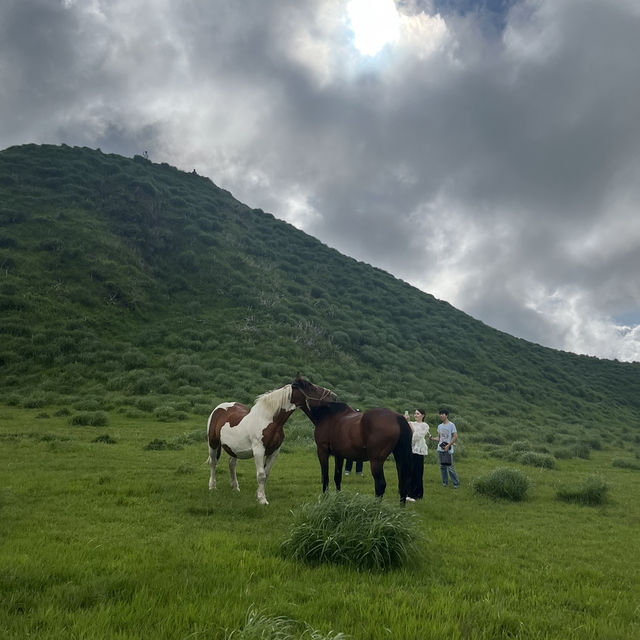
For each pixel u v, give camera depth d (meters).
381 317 67.19
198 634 3.32
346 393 37.28
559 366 75.12
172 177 92.56
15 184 68.62
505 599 4.50
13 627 3.29
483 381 55.12
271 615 3.62
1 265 46.84
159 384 32.22
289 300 59.66
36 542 5.47
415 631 3.57
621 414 56.88
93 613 3.55
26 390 29.77
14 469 10.95
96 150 88.50
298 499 9.03
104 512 7.26
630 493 12.73
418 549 5.42
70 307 44.06
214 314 51.09
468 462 17.34
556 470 17.27
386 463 15.57
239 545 5.76
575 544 7.02
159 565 4.75
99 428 20.27
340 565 5.12
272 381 35.88
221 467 12.74
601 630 3.92
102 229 61.09
